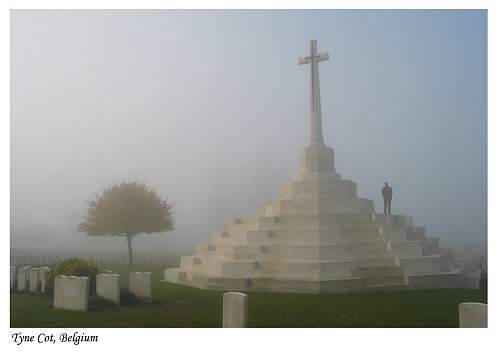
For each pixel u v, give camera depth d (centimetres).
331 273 2105
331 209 2489
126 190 4519
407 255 2325
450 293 2058
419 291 2128
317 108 2694
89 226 4534
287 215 2483
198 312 1570
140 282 1791
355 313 1541
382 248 2333
